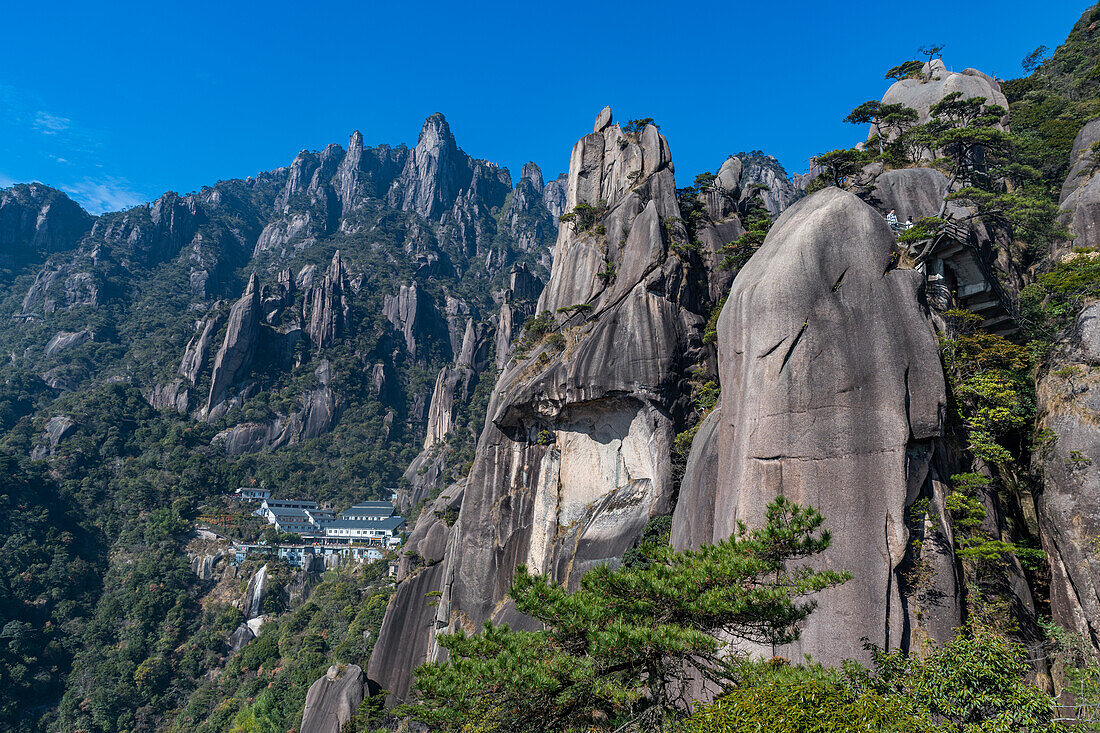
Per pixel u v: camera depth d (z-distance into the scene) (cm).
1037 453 2441
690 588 1547
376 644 5869
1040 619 2239
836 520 2266
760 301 2625
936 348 2378
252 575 10406
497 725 1605
